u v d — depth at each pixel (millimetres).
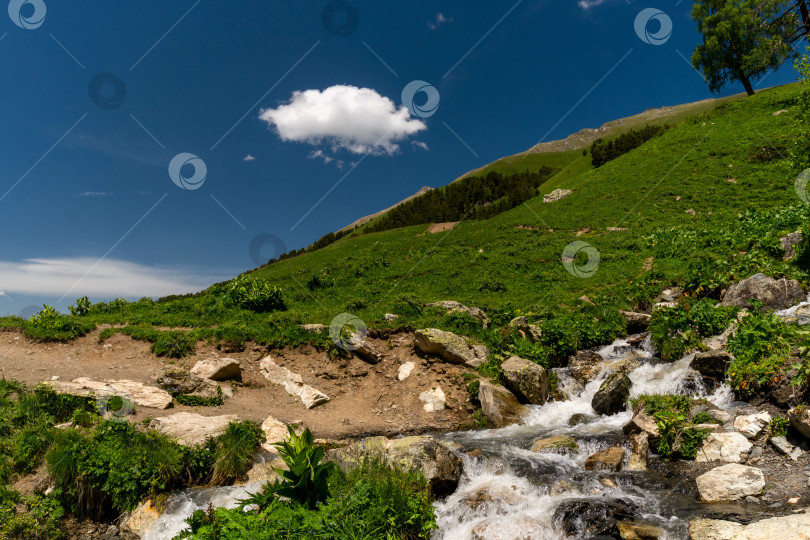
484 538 8383
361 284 34500
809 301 15789
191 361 17172
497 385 16391
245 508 9203
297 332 18719
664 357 15781
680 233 32531
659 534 7594
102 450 10117
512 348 18125
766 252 22031
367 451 9508
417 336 18312
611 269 29719
